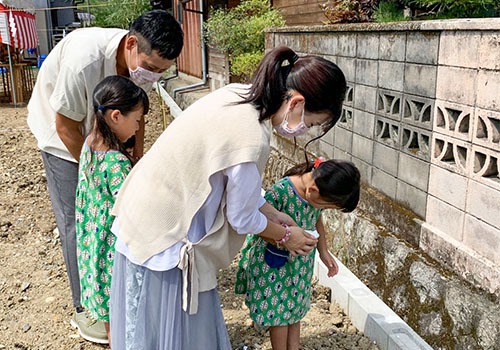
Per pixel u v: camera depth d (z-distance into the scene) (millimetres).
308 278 2852
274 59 2098
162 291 2275
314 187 2590
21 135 9648
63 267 4449
